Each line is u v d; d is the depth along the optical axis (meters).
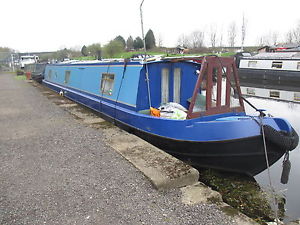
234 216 3.81
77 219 3.72
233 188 5.65
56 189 4.50
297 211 4.94
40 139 7.10
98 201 4.15
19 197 4.27
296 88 21.98
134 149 6.18
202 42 61.69
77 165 5.42
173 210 3.94
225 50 58.00
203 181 5.89
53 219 3.73
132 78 7.58
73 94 13.02
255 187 5.76
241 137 5.45
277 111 14.05
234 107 6.77
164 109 7.07
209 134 5.70
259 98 18.58
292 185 6.01
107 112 9.09
